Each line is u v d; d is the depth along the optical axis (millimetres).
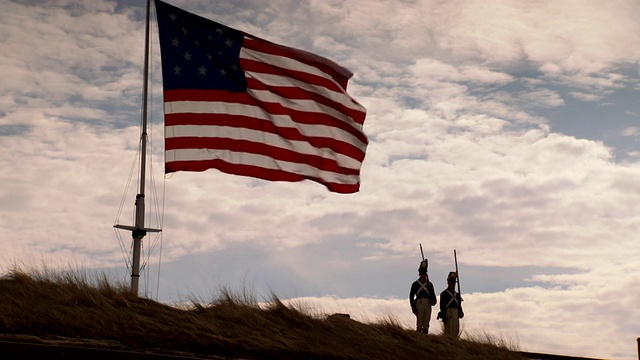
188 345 16531
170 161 20656
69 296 17312
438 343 20672
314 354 17562
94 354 14742
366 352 18594
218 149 20859
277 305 19609
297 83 21453
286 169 21234
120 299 17719
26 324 15695
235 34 21344
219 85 21094
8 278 17812
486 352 20953
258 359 16781
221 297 19359
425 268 23641
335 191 21672
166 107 20875
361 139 21719
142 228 19422
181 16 21281
